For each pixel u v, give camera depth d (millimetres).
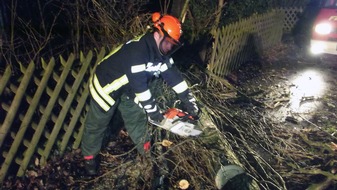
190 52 4453
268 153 3377
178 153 2924
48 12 4324
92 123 2629
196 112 2754
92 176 2863
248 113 4062
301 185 2973
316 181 3014
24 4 4125
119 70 2379
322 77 5801
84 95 2965
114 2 4039
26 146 2678
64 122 2922
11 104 2457
